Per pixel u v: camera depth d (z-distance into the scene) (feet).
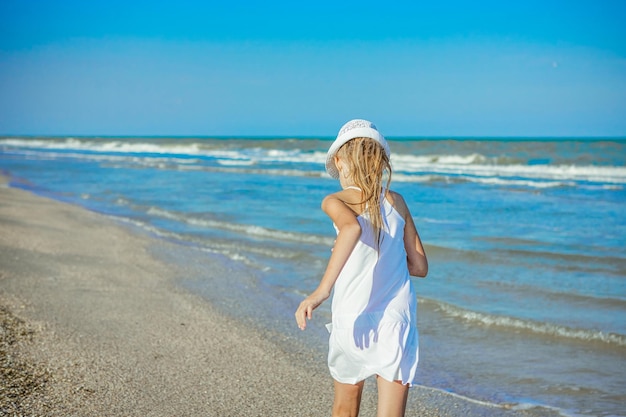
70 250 32.30
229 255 32.76
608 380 16.22
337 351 8.54
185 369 16.03
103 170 102.01
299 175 88.79
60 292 23.21
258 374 15.99
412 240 9.02
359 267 8.32
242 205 53.36
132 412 13.02
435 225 41.57
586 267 29.17
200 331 19.61
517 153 110.11
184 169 102.47
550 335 19.75
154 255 32.50
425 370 16.99
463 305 23.17
